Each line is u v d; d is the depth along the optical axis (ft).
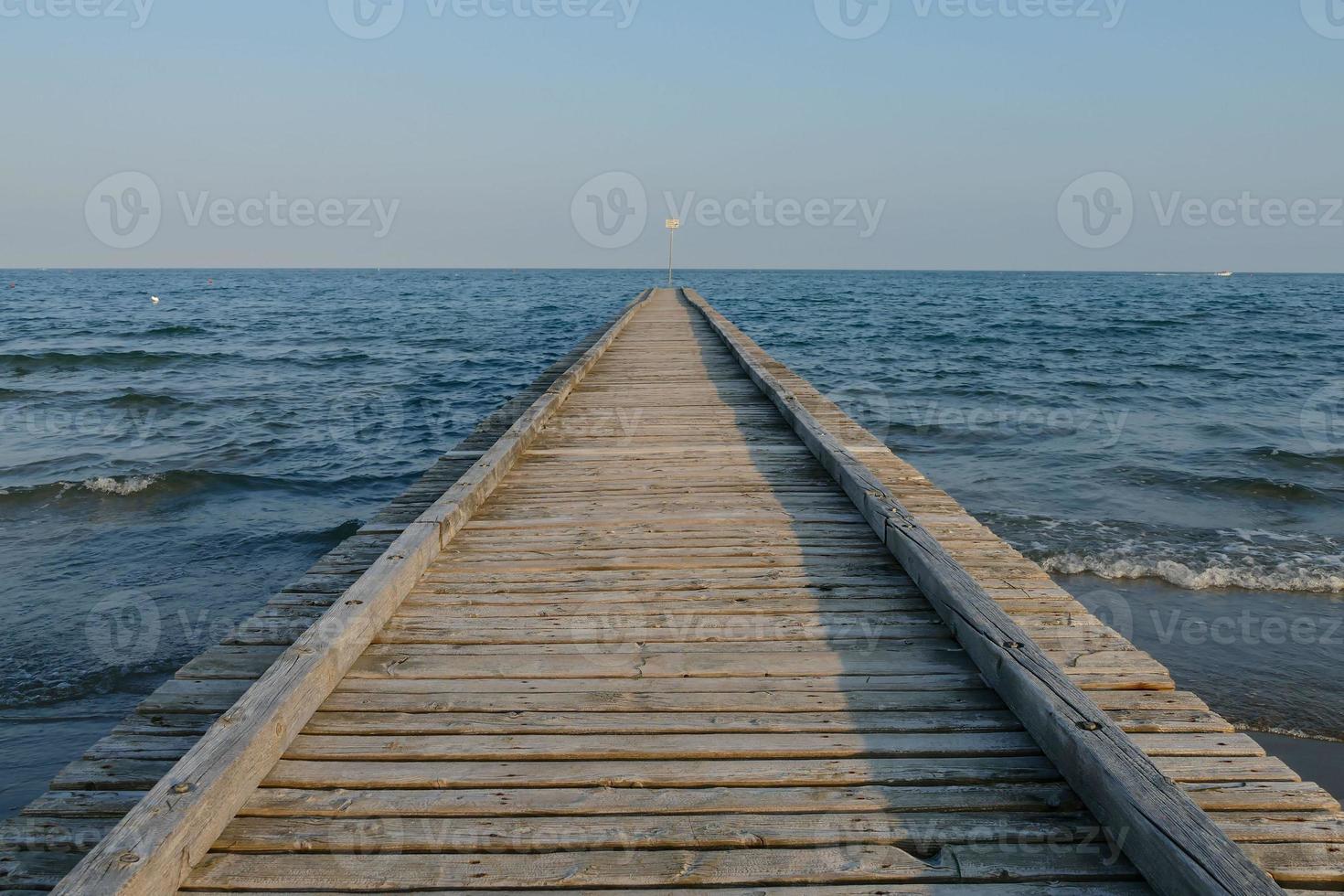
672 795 7.42
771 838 6.84
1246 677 16.69
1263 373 65.77
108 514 28.07
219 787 6.73
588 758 7.97
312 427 43.70
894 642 10.39
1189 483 32.19
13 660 17.31
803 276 513.04
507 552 13.57
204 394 54.03
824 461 18.60
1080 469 34.58
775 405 25.81
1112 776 6.64
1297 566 22.85
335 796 7.33
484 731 8.38
